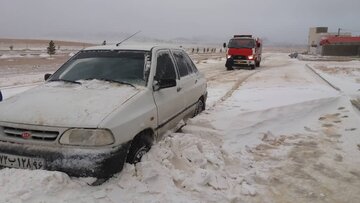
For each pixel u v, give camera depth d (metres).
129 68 5.04
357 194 4.36
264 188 4.46
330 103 9.27
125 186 3.79
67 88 4.59
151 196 3.76
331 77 16.53
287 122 7.69
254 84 14.78
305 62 34.09
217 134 6.12
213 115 7.64
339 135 6.79
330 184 4.64
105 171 3.64
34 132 3.73
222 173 4.62
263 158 5.58
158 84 4.93
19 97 4.46
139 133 4.34
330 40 51.12
